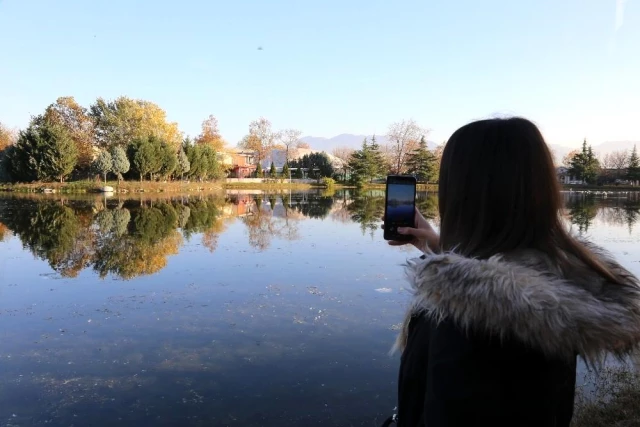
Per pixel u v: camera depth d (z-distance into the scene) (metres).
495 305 0.69
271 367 4.48
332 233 14.27
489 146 0.90
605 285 0.83
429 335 0.83
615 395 3.57
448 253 0.85
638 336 0.77
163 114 48.22
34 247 11.38
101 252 10.78
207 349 4.96
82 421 3.56
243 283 7.86
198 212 21.02
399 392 0.91
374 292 7.26
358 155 50.94
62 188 36.03
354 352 4.84
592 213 20.78
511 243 0.85
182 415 3.63
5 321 5.90
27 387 4.11
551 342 0.70
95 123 44.94
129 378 4.29
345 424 3.50
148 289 7.47
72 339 5.28
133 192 37.84
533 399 0.73
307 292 7.26
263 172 62.66
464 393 0.73
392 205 1.41
